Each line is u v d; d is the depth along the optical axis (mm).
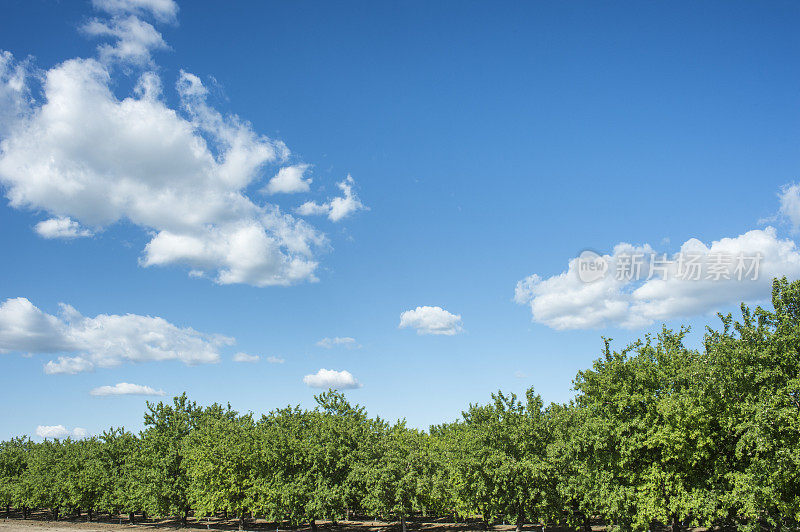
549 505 35750
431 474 45812
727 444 26781
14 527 61312
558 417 37875
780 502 23641
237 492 49906
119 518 75000
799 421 23188
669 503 26781
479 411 39938
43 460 76062
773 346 25766
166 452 57500
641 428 28016
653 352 31500
